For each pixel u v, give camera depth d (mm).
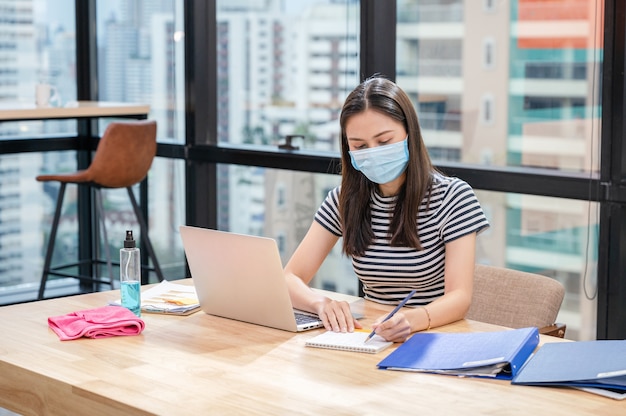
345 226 2654
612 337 3539
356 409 1716
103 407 1805
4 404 2059
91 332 2213
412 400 1764
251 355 2070
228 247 2285
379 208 2631
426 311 2285
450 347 2041
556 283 2682
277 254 2186
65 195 5812
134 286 2400
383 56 4188
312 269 2744
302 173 4750
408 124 2502
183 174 5320
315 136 4688
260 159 4793
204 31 5168
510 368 1932
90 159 5875
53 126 5730
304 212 4785
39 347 2139
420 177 2543
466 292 2412
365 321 2354
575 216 3639
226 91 5125
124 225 5719
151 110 5516
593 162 3568
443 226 2545
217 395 1799
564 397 1772
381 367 1970
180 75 5281
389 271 2600
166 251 5508
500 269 2787
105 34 5770
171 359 2043
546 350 2020
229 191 5172
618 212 3457
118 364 2006
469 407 1723
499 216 3914
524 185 3693
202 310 2479
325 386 1852
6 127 5531
